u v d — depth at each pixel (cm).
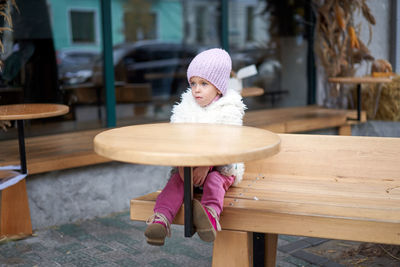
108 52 494
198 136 175
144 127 199
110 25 488
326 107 641
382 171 229
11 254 295
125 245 311
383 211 181
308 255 288
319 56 599
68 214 361
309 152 241
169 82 606
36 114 280
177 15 595
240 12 611
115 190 386
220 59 214
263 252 215
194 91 218
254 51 629
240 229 189
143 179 403
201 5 599
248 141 164
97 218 373
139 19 567
